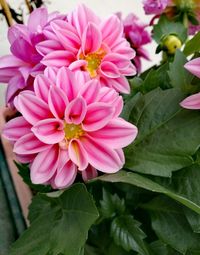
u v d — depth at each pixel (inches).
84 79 9.0
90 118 8.8
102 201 9.7
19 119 8.8
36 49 9.4
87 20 9.7
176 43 12.1
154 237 10.3
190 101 9.0
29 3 13.9
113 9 18.6
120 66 9.8
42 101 8.6
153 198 10.2
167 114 9.7
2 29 15.4
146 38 14.1
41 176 8.7
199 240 9.6
